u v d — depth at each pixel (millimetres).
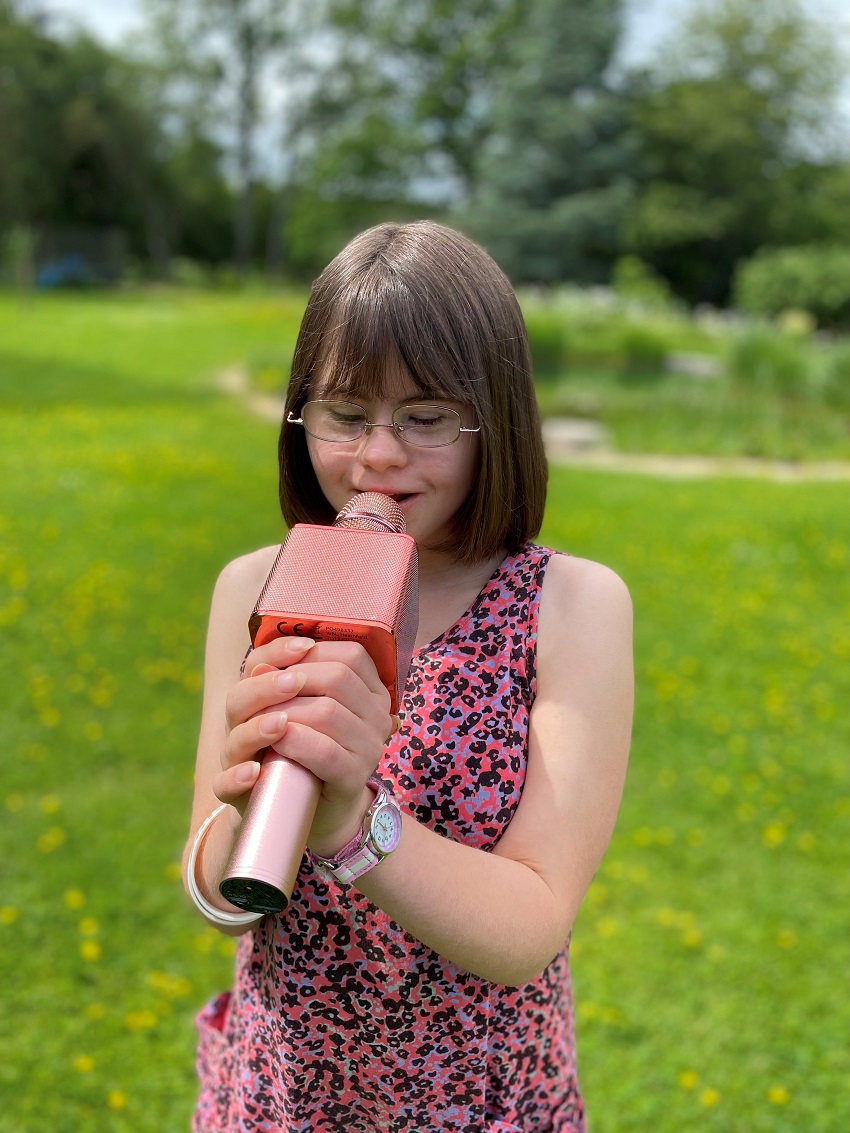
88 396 12992
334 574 863
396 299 1023
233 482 8812
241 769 804
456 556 1144
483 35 40219
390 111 42062
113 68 40344
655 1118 2570
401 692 902
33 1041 2766
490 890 966
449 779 1091
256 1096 1202
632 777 4242
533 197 36375
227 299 32594
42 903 3307
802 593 6516
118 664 5098
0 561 6332
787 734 4629
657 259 39438
